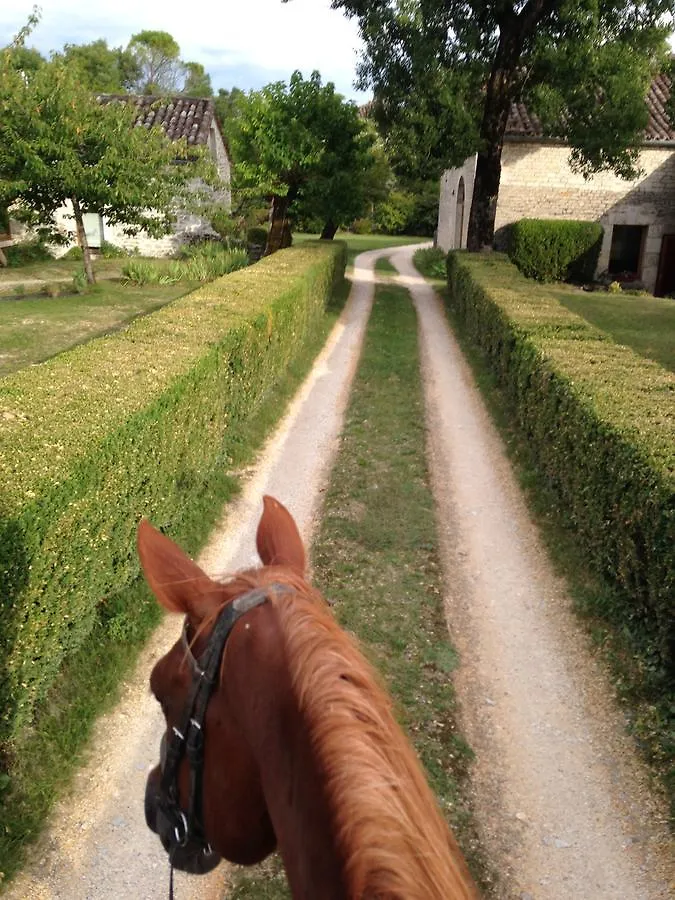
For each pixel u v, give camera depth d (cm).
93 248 2777
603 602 596
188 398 662
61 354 695
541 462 835
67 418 512
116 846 390
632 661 529
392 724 145
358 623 590
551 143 2480
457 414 1108
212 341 779
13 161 1702
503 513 796
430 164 1884
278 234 2473
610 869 386
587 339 967
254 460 905
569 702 511
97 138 1773
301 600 173
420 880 115
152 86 6081
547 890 375
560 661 554
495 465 921
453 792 432
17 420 502
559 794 434
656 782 432
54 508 414
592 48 1800
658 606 498
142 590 578
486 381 1219
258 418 1010
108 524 500
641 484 527
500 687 529
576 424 686
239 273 1343
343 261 2253
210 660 172
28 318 1625
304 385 1230
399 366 1356
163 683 194
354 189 2344
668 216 2534
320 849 129
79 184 1755
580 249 2412
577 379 747
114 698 488
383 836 119
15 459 438
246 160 2378
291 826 139
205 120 2869
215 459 790
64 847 386
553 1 1867
